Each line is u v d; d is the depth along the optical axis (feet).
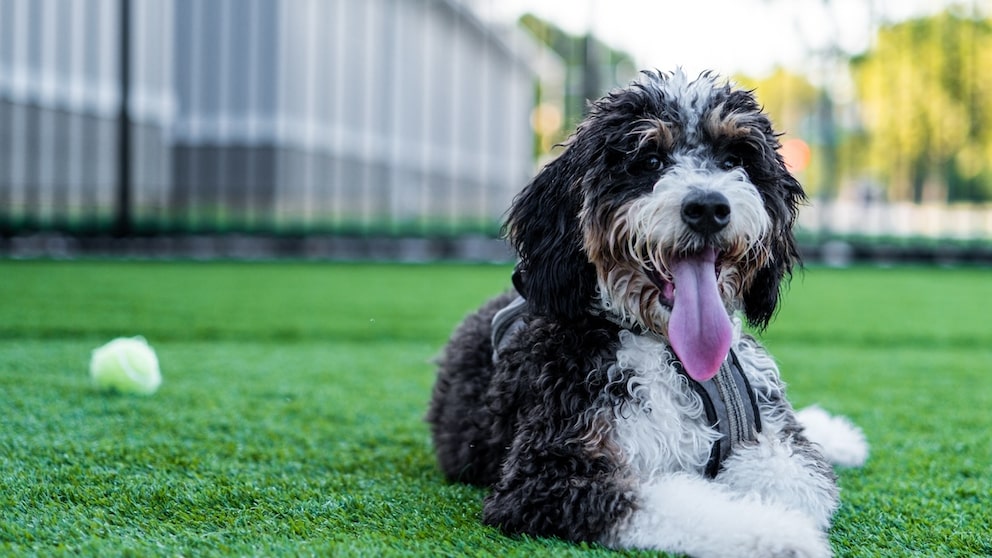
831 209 44.62
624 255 8.85
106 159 50.98
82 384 14.24
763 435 8.70
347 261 37.22
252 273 31.53
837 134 48.78
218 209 52.31
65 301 23.49
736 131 9.34
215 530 7.82
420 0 67.72
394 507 8.70
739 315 9.86
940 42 44.16
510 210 9.82
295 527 7.93
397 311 23.47
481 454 9.63
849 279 34.01
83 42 48.75
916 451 11.46
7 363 15.80
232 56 53.57
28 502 8.48
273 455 10.74
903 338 20.95
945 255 40.09
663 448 8.29
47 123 45.88
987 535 8.20
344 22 60.80
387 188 65.57
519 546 7.40
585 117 9.72
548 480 7.80
